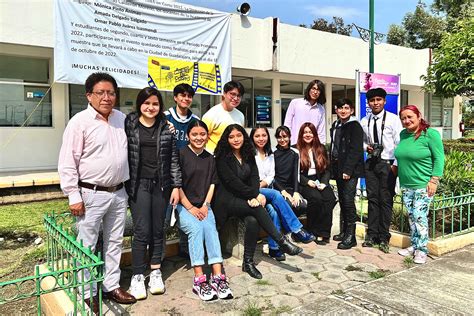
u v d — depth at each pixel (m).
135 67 7.66
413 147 4.09
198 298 3.32
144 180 3.35
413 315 3.00
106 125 3.05
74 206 2.91
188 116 4.13
